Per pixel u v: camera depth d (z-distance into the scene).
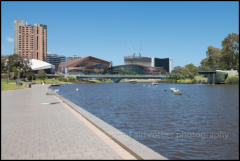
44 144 8.15
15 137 9.22
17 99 31.12
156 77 197.75
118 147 7.76
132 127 18.73
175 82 191.00
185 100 48.38
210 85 132.88
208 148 12.56
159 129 18.02
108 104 38.88
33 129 10.84
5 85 77.06
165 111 29.75
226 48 141.50
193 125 19.94
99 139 8.86
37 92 50.56
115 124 20.11
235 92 74.50
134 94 66.94
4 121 13.23
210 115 26.42
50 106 22.08
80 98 51.84
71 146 7.89
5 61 148.25
